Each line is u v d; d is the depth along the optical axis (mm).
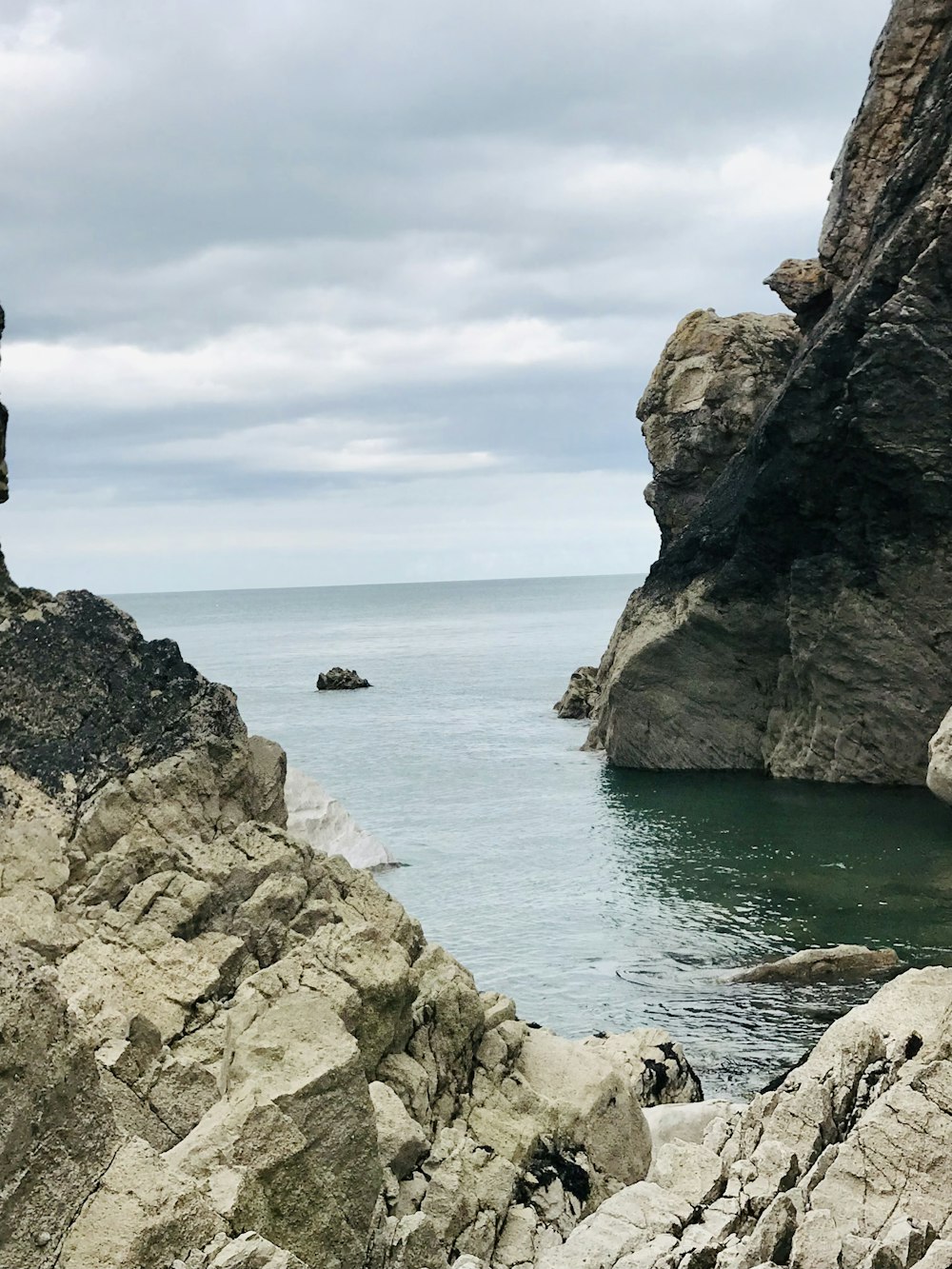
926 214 54688
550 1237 16859
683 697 66938
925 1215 15648
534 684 121938
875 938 36344
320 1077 13641
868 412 56125
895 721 58875
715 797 58656
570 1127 18531
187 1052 17062
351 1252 13492
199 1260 11164
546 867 45688
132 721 24188
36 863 20766
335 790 63375
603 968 34375
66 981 17516
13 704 23969
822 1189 16141
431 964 20453
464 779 66000
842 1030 19891
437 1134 17578
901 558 57719
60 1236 10586
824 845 47719
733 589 64438
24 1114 10398
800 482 59406
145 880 20797
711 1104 20969
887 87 62156
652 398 78125
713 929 37719
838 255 64438
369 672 140375
